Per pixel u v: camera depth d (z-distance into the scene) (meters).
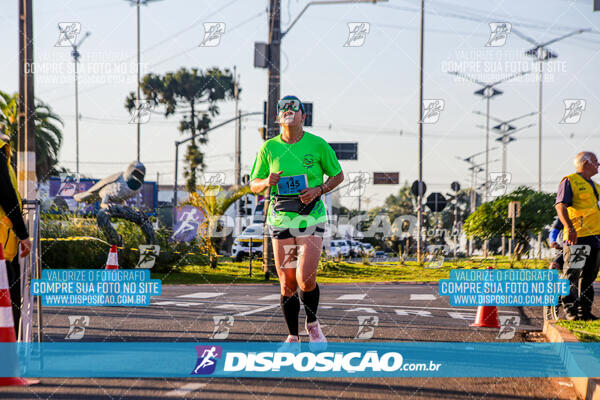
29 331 7.27
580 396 6.25
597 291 19.41
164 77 72.75
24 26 16.44
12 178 7.11
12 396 5.96
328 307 14.52
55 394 6.05
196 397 5.99
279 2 25.83
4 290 6.48
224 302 15.63
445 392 6.29
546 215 33.38
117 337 9.49
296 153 7.97
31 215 7.70
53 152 48.06
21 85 16.50
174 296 17.50
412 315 12.92
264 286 22.45
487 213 34.16
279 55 25.84
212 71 74.19
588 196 11.30
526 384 6.72
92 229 26.72
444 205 39.22
